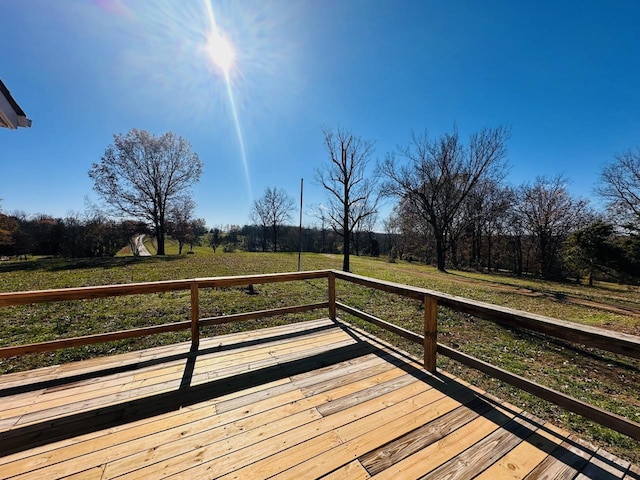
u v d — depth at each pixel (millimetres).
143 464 1665
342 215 18094
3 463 1662
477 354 4750
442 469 1623
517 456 1721
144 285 3133
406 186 20125
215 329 5266
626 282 16406
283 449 1790
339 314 6586
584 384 3881
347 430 1969
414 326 5957
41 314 5992
